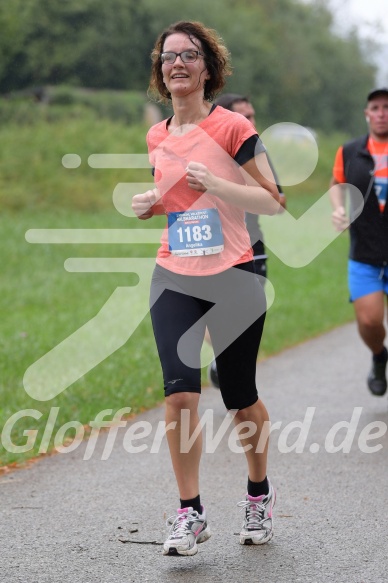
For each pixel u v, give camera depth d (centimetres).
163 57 1077
